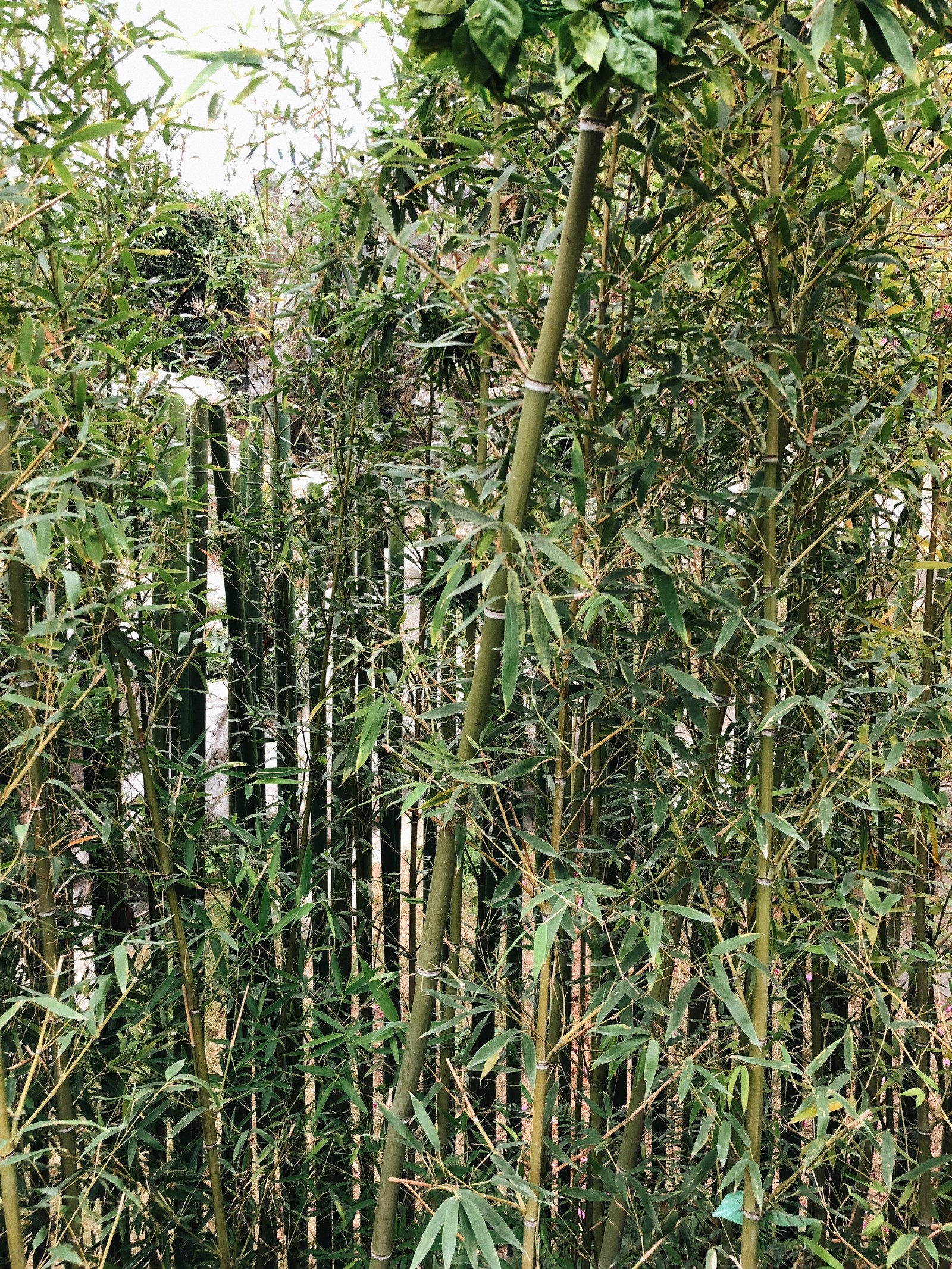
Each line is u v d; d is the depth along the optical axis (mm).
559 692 1239
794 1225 1167
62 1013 1078
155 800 1488
